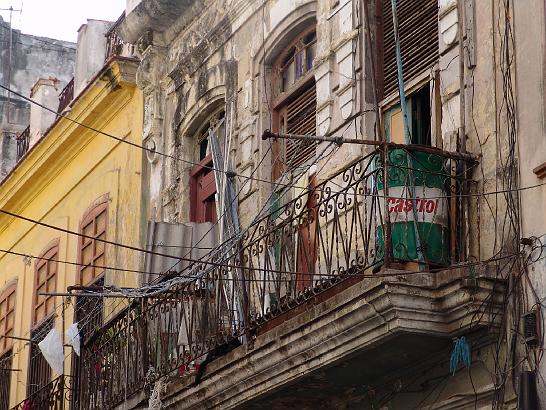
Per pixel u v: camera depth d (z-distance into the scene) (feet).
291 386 43.42
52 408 66.18
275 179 54.39
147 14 63.05
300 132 53.52
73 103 71.56
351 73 49.19
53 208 77.82
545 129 38.32
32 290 79.20
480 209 40.29
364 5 45.16
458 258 40.29
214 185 59.62
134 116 67.51
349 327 39.17
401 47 47.47
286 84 55.42
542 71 38.81
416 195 40.57
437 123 44.01
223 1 59.67
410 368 41.50
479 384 38.99
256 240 46.24
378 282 37.65
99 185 71.10
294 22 54.13
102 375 56.54
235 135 57.21
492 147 40.42
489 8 41.86
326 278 43.27
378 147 40.78
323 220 48.67
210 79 60.08
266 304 48.34
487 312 37.81
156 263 56.95
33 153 77.00
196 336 48.93
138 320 53.57
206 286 48.67
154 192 64.08
